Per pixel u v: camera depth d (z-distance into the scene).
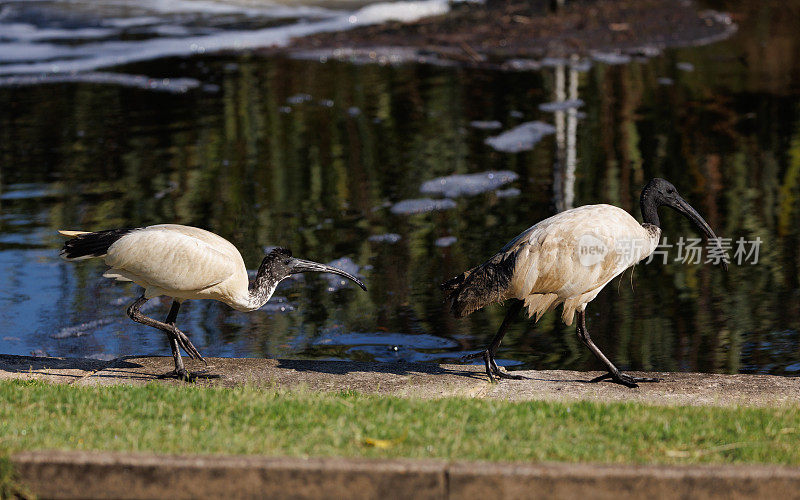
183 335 9.92
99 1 41.03
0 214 16.66
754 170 18.00
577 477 6.46
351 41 31.17
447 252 14.70
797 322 12.02
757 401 8.96
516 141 20.27
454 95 24.14
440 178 18.16
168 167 19.28
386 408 8.20
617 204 16.42
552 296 9.49
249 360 10.43
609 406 8.40
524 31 31.39
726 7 35.28
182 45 31.59
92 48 31.62
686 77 25.16
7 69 28.55
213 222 16.14
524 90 24.34
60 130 22.09
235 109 23.50
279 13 37.72
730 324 12.04
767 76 24.95
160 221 16.17
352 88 25.22
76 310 12.84
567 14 33.81
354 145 20.44
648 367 10.88
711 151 19.20
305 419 7.86
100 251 9.55
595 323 12.30
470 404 8.41
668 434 7.59
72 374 9.88
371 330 12.15
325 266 10.59
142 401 8.34
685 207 10.47
